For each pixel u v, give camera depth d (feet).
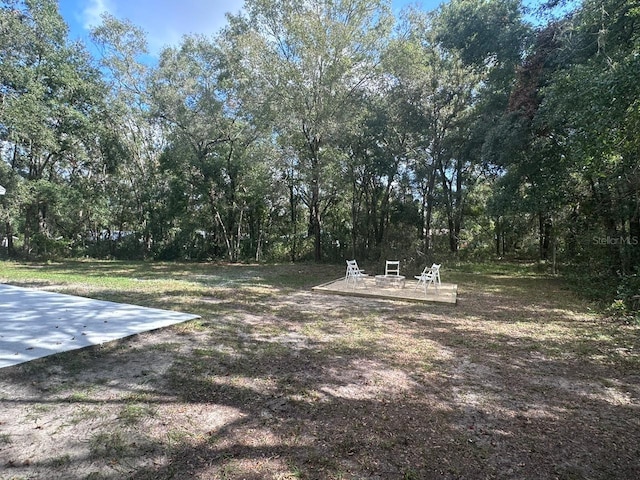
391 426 8.29
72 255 59.57
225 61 52.95
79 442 7.23
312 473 6.53
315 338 15.12
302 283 32.65
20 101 42.24
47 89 46.91
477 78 46.01
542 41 30.42
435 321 18.70
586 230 32.01
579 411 9.32
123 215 63.05
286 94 46.03
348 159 51.62
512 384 10.95
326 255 60.29
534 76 30.76
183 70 54.03
